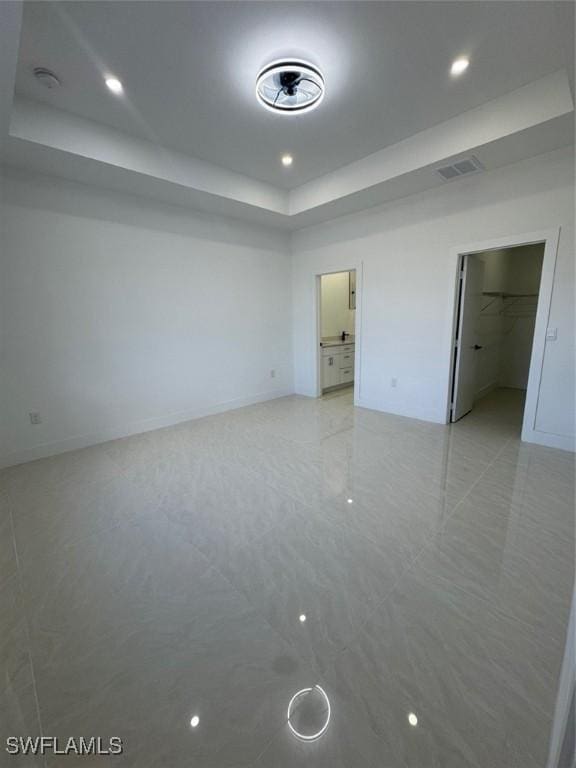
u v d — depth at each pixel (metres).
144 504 2.32
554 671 1.20
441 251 3.59
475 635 1.35
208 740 1.04
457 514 2.15
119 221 3.39
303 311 5.16
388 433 3.63
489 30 1.84
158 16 1.72
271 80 2.17
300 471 2.79
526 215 2.98
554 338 3.00
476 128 2.59
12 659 1.28
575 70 1.65
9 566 1.76
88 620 1.44
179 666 1.26
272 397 5.21
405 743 1.02
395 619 1.43
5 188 2.75
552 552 1.79
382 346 4.29
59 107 2.46
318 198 3.83
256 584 1.63
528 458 2.93
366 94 2.37
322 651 1.30
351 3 1.68
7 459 2.95
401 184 3.32
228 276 4.39
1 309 2.82
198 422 4.13
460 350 3.79
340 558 1.78
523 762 0.96
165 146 3.03
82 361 3.30
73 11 1.68
